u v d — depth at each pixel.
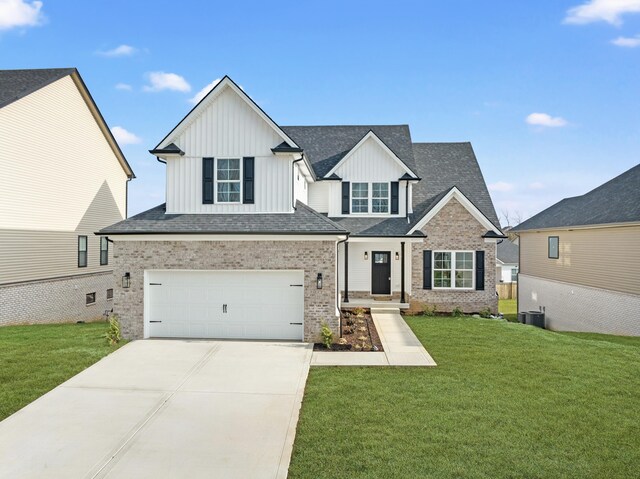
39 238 21.17
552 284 25.67
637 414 8.88
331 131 25.30
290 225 15.13
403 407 9.19
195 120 16.22
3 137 18.83
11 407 9.29
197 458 7.41
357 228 21.30
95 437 8.12
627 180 23.94
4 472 7.00
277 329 15.04
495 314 21.20
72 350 13.30
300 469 6.97
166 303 15.20
